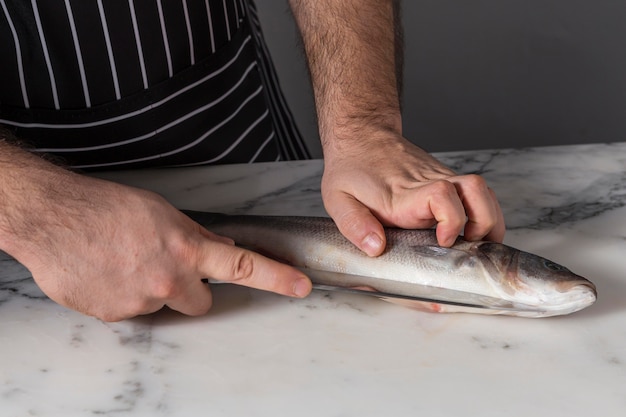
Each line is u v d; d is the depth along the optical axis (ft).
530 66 9.78
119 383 3.09
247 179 4.86
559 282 3.20
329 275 3.56
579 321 3.35
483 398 2.94
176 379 3.10
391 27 4.62
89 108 4.79
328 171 4.04
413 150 4.00
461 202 3.48
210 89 5.07
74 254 3.30
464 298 3.33
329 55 4.42
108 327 3.42
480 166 4.88
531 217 4.24
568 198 4.45
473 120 10.08
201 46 4.94
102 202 3.38
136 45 4.71
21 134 4.79
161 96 4.88
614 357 3.13
